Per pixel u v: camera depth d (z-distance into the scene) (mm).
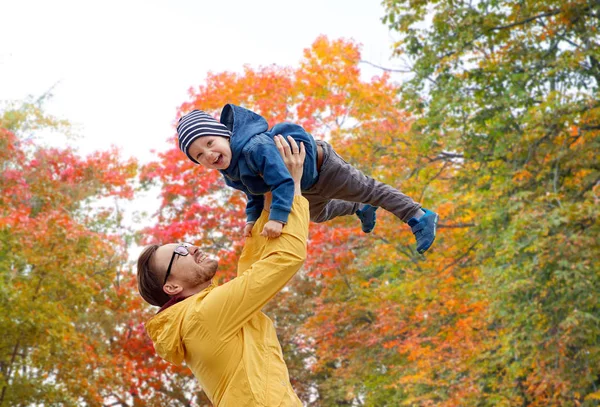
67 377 12969
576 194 13086
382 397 18281
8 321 11914
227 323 3160
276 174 3158
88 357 13141
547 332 12703
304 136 3396
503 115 13305
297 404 3215
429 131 14977
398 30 14375
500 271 12703
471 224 15703
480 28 13797
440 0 14062
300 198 3252
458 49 13797
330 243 16562
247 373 3150
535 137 12828
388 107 18453
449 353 14773
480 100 13828
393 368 16922
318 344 19469
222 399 3193
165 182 18203
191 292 3475
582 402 12852
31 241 12953
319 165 3520
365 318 18875
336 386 20688
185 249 3482
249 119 3330
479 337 14406
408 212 3707
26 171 17250
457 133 14469
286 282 3211
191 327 3203
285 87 18828
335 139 17328
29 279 12781
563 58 12719
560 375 12242
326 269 16391
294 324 20469
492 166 14461
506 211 13602
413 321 16609
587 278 11891
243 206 17594
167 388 20156
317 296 20328
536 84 13680
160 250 3492
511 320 13234
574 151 12836
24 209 13703
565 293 12188
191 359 3285
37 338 12391
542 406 13195
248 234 3549
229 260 16594
